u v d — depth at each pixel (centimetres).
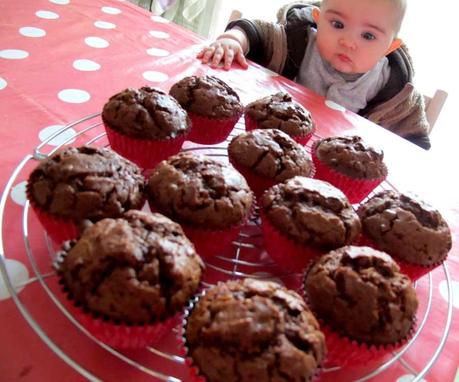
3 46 43
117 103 32
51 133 34
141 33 55
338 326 22
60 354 19
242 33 61
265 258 29
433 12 80
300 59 64
